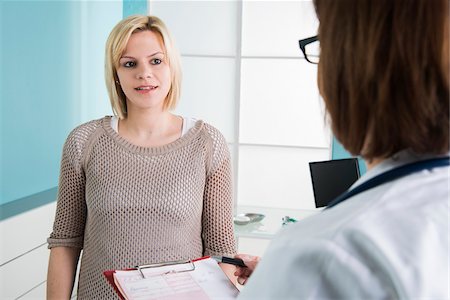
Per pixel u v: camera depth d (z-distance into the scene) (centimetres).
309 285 37
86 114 313
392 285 35
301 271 38
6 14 215
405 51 38
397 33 39
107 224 123
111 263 123
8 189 225
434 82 39
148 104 123
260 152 374
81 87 303
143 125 128
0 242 191
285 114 367
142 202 123
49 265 129
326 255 37
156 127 129
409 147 41
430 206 38
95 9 319
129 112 130
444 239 37
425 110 38
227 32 369
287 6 358
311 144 366
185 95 378
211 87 375
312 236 39
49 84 260
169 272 97
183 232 125
